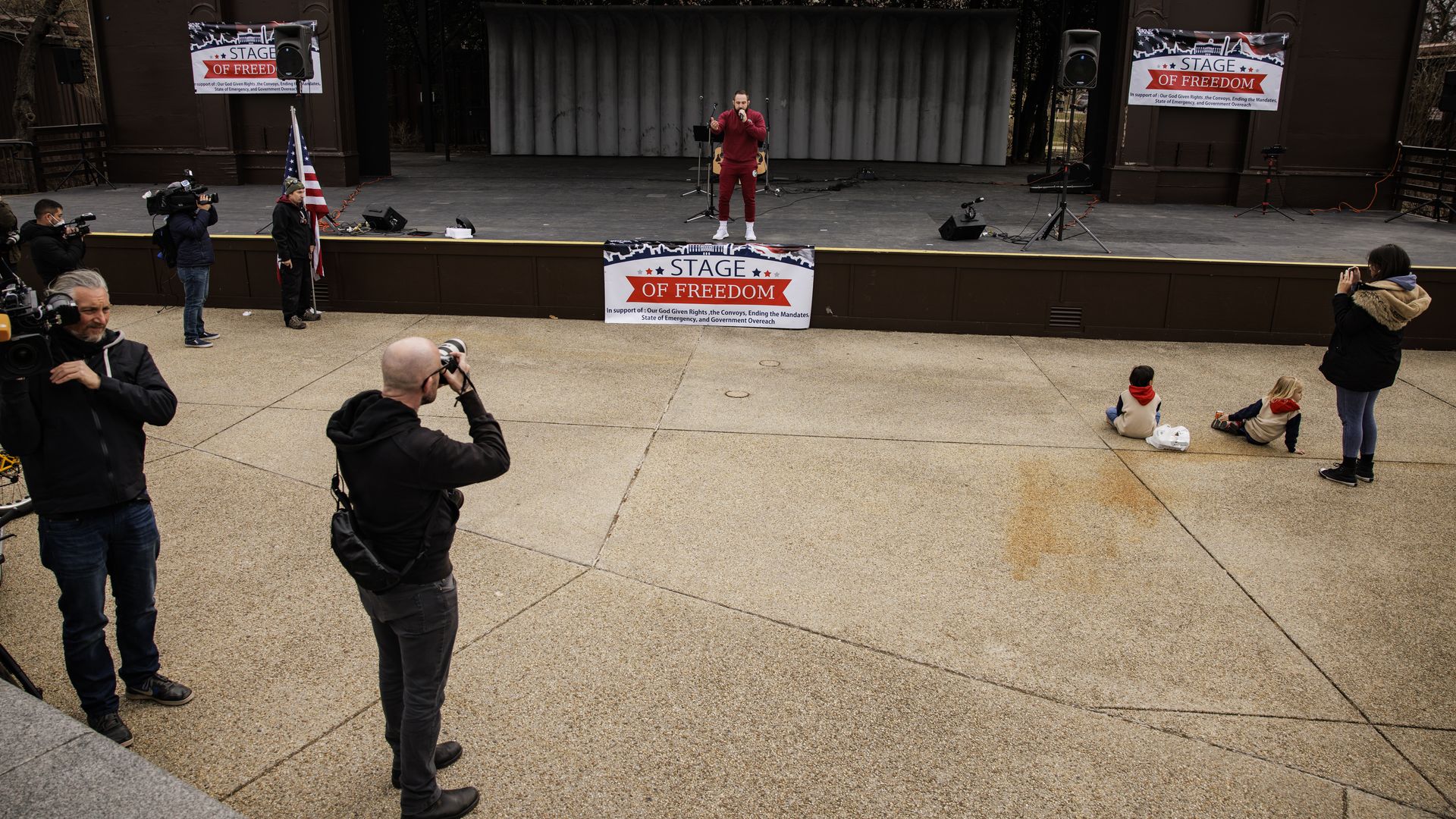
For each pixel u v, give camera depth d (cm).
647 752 368
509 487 623
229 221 1230
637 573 512
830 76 2233
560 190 1614
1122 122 1505
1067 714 400
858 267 1034
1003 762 368
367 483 299
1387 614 487
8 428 330
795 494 621
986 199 1568
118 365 363
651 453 686
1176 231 1248
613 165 2091
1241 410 743
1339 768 371
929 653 443
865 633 458
